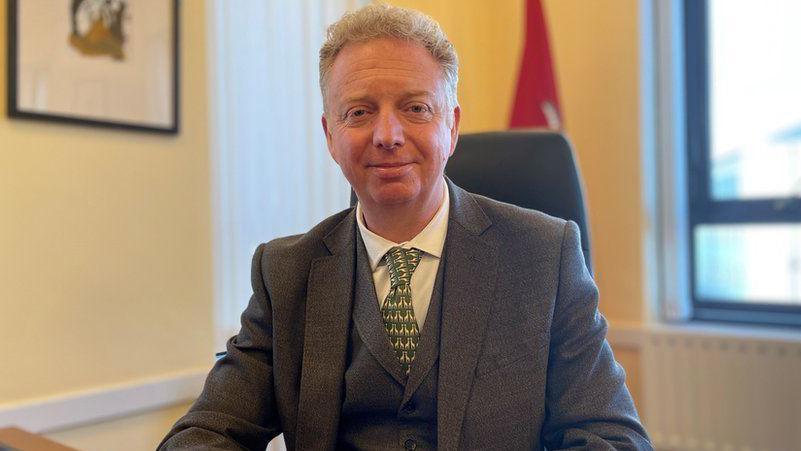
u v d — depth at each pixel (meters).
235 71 2.20
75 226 1.82
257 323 1.17
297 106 2.37
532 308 1.02
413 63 0.99
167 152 2.02
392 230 1.07
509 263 1.04
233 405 1.10
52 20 1.77
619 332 2.88
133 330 1.94
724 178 2.90
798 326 2.70
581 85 3.02
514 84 3.01
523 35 2.86
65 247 1.80
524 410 0.99
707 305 2.95
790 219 2.73
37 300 1.75
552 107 2.76
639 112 2.86
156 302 1.99
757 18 2.80
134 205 1.94
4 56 1.70
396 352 1.04
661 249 2.96
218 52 2.15
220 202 2.16
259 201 2.26
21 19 1.71
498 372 1.00
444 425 0.97
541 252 1.04
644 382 2.80
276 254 1.15
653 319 2.92
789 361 2.49
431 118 1.00
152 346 1.98
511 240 1.06
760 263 2.81
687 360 2.70
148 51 1.96
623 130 2.91
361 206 1.11
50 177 1.77
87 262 1.84
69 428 1.80
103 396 1.85
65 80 1.79
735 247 2.87
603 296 2.98
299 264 1.13
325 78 1.05
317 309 1.10
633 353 2.88
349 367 1.07
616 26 2.92
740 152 2.85
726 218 2.89
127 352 1.92
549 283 1.03
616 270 2.95
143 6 1.95
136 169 1.94
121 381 1.91
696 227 2.97
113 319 1.89
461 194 1.12
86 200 1.84
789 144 2.73
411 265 1.06
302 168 2.39
